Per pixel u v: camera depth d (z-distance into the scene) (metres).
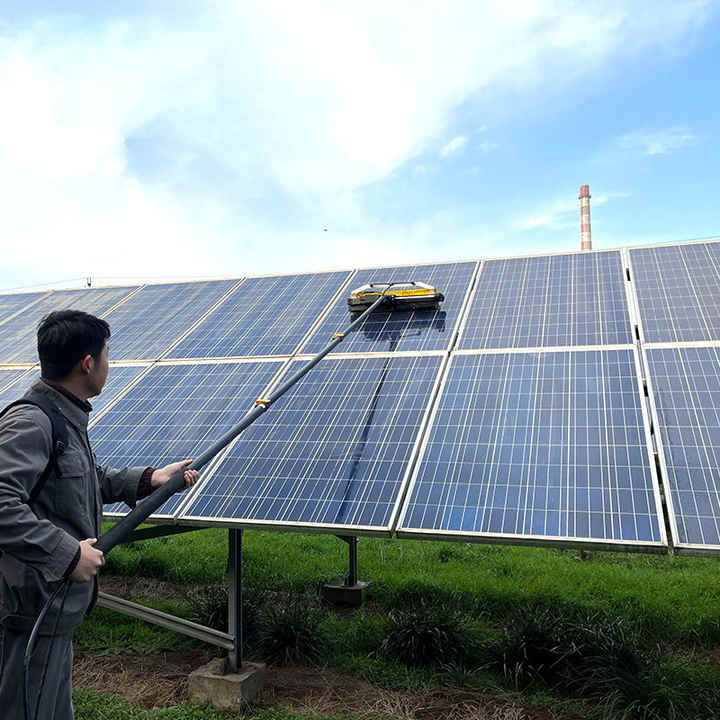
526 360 6.84
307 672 6.39
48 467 2.97
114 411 7.57
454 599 8.41
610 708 5.32
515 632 6.45
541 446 5.68
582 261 8.76
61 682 3.16
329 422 6.55
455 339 7.54
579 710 5.47
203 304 10.16
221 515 5.65
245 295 10.19
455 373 6.88
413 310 8.33
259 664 6.05
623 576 9.79
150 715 5.43
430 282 9.09
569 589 9.09
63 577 2.67
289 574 9.89
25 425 2.89
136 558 10.91
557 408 6.06
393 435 6.18
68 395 3.19
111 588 9.91
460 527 5.04
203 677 5.78
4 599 2.97
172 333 9.38
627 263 8.42
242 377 7.66
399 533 5.11
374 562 10.81
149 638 7.31
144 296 11.13
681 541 4.48
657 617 7.58
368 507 5.41
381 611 8.45
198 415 7.10
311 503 5.57
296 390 7.16
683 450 5.29
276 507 5.61
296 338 8.29
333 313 8.73
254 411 4.47
